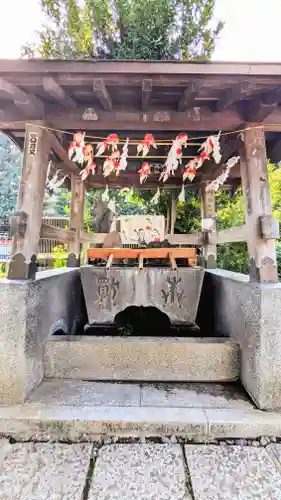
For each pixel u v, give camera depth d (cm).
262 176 217
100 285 293
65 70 180
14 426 179
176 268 290
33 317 215
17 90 192
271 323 192
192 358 235
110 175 409
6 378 196
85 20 445
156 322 377
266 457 160
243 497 135
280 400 192
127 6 413
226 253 528
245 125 222
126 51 430
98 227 497
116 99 222
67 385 226
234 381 235
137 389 221
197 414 185
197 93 194
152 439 175
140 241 375
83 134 241
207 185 409
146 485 141
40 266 694
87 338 247
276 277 209
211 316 343
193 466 154
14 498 134
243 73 178
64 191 745
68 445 170
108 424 178
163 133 299
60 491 137
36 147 223
